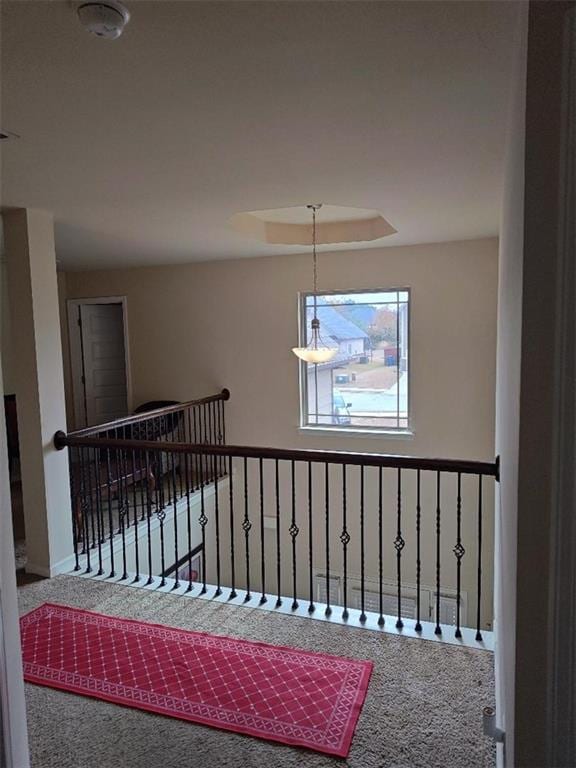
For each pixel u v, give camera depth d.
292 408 5.52
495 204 3.37
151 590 3.17
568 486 0.88
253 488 5.76
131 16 1.32
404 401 5.17
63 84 1.69
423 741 1.94
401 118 2.02
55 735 2.01
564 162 0.85
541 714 0.96
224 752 1.91
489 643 2.53
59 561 3.43
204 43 1.47
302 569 5.62
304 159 2.46
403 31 1.43
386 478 5.21
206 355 5.84
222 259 5.59
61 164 2.45
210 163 2.49
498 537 2.36
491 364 4.80
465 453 4.95
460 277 4.81
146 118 1.97
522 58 1.13
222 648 2.53
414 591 5.19
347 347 5.33
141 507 4.82
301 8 1.31
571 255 0.85
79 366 6.46
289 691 2.21
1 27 1.36
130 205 3.21
